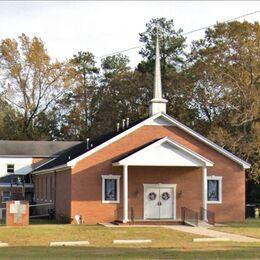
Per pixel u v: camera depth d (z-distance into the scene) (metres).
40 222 46.00
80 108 90.69
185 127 46.69
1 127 88.81
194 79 68.94
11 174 71.62
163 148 44.00
